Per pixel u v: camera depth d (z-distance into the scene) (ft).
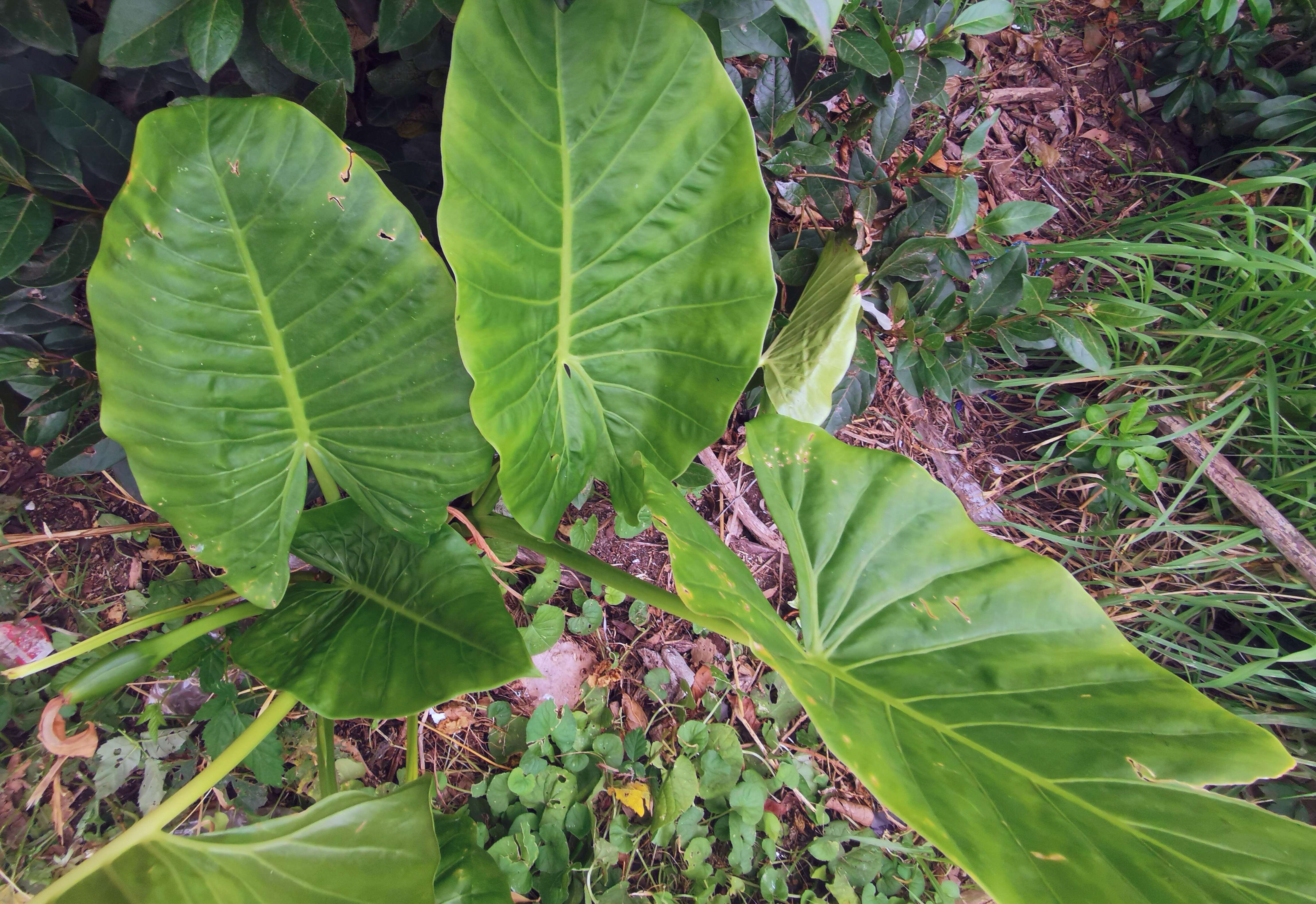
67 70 2.74
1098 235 5.65
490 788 3.71
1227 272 5.20
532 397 2.58
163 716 3.51
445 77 3.01
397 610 2.80
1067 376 4.91
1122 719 2.40
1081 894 1.99
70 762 3.36
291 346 2.40
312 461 2.69
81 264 2.77
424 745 3.89
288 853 2.44
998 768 2.31
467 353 2.25
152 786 3.40
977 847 2.06
